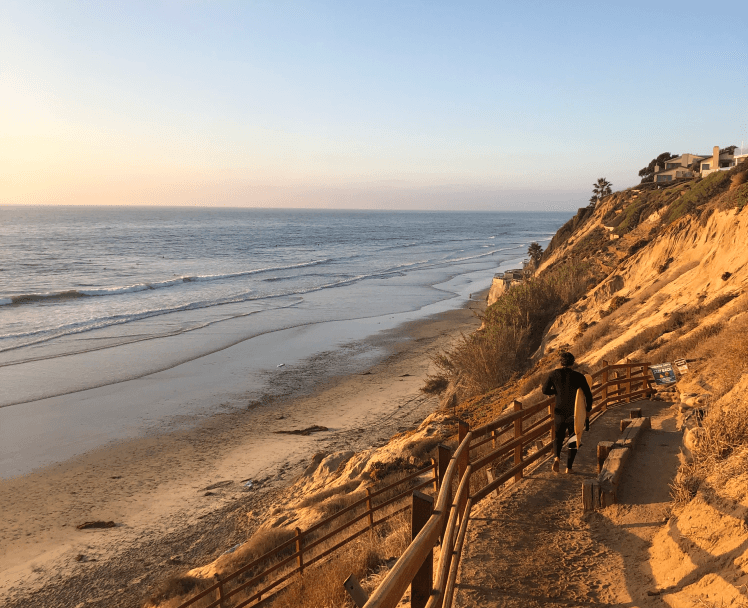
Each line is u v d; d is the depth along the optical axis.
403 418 26.16
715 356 11.47
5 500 19.61
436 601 3.00
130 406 28.92
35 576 15.34
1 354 39.09
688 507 5.23
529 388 16.84
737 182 22.02
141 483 20.69
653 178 93.62
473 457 11.03
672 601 4.09
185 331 46.25
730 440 5.80
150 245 149.00
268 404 29.02
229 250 137.50
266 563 12.32
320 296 65.56
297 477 20.23
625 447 7.33
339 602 8.12
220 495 19.52
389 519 11.30
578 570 4.98
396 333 45.22
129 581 14.78
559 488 7.00
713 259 19.17
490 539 5.72
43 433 25.50
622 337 18.45
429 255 128.62
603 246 40.97
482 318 30.69
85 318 51.78
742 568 3.91
